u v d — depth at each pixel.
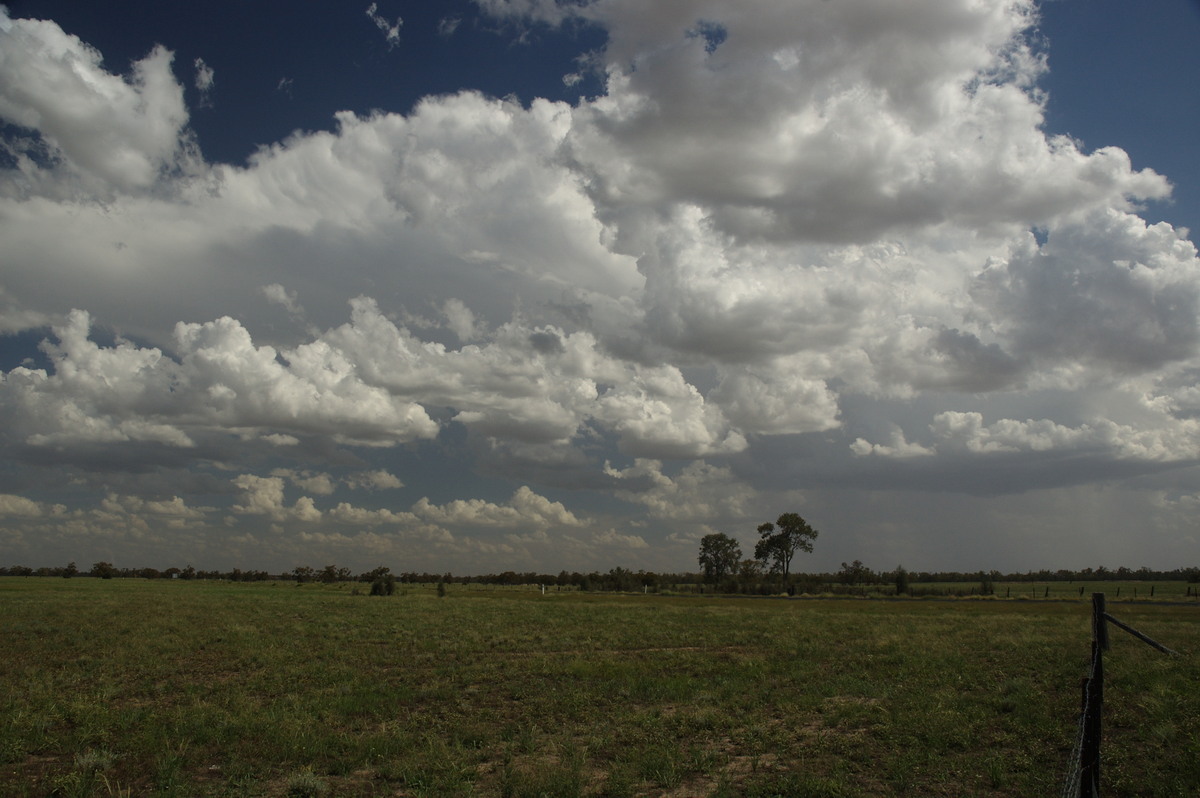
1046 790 11.20
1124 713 15.16
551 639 34.31
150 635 34.03
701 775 12.98
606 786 12.26
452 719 17.42
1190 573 117.31
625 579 124.44
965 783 11.88
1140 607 59.56
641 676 23.28
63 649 29.12
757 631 39.00
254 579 177.62
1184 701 15.51
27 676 22.50
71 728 16.16
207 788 12.14
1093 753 8.90
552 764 13.59
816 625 42.75
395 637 35.09
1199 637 31.42
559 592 113.56
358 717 17.72
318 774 13.10
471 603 67.25
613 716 17.66
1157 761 12.12
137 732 15.41
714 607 65.12
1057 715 15.80
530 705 19.08
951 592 102.75
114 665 25.08
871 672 23.73
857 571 131.88
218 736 15.19
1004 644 30.08
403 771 13.02
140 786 12.32
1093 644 9.12
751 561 135.62
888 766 12.93
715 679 22.92
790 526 119.19
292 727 15.86
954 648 29.16
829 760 13.49
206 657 27.73
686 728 16.19
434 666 26.08
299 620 44.06
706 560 136.25
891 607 66.88
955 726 15.22
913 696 18.70
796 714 17.44
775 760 13.73
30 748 14.35
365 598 75.19
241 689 20.89
